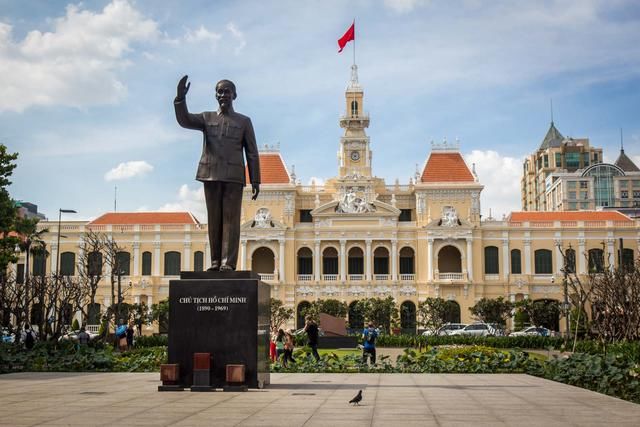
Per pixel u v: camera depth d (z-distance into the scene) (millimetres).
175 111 22516
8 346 41344
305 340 67250
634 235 100875
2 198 60219
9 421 15711
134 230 104938
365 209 102312
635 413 17516
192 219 108250
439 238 101125
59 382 26016
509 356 34969
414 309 100625
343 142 106750
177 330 21891
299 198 107812
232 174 22891
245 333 21750
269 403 18812
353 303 100875
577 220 102125
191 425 15164
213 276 22141
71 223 105625
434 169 105125
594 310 63844
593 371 25250
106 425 15125
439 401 19797
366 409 17844
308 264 105438
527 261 101438
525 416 16891
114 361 35000
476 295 100312
